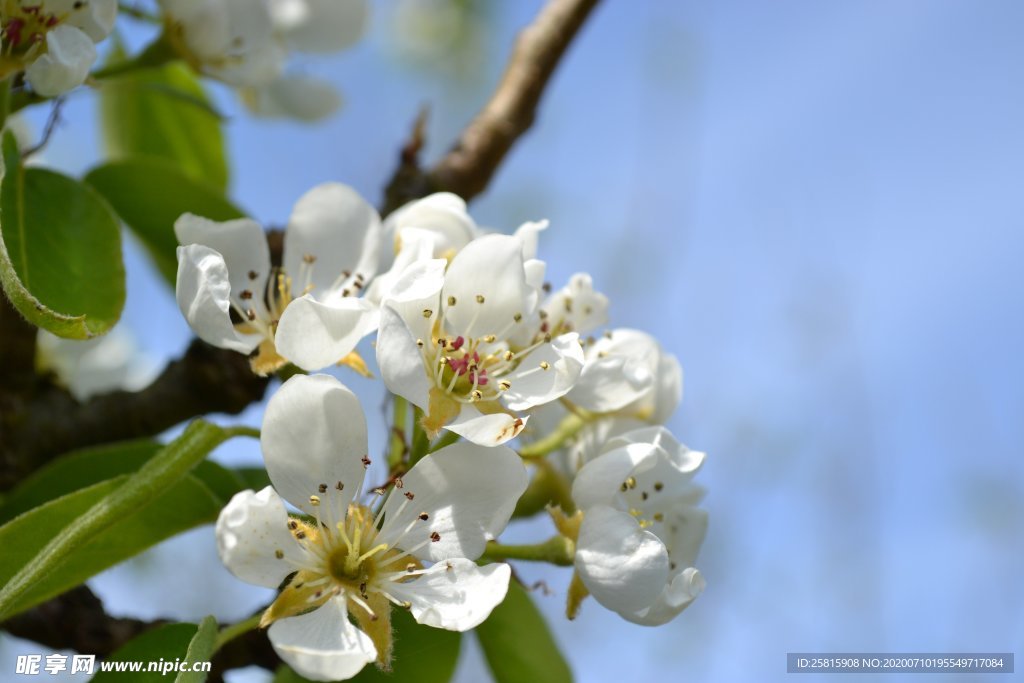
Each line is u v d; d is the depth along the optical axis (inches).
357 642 13.8
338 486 14.1
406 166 17.2
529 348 14.6
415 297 14.0
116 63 17.4
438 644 15.1
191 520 14.9
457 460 14.1
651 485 14.7
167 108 17.8
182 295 14.3
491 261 14.5
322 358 14.2
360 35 17.4
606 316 15.1
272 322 14.9
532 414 15.0
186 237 14.8
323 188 15.1
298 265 15.1
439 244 14.8
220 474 15.4
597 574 14.0
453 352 14.5
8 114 14.8
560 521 14.3
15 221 14.8
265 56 16.3
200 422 14.0
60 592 14.6
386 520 14.1
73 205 15.1
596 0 17.7
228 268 14.9
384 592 14.0
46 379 16.7
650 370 15.1
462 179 17.3
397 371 13.8
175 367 16.4
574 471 15.2
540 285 14.7
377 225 15.2
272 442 14.0
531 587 14.5
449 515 14.2
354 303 14.1
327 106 17.7
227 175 18.0
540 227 14.8
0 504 15.6
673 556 14.9
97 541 14.6
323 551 14.0
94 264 14.9
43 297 14.6
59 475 15.6
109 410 16.3
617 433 15.1
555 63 17.6
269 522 13.9
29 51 14.6
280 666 15.4
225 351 16.3
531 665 15.9
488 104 17.6
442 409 14.3
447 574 14.0
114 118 17.9
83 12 14.7
